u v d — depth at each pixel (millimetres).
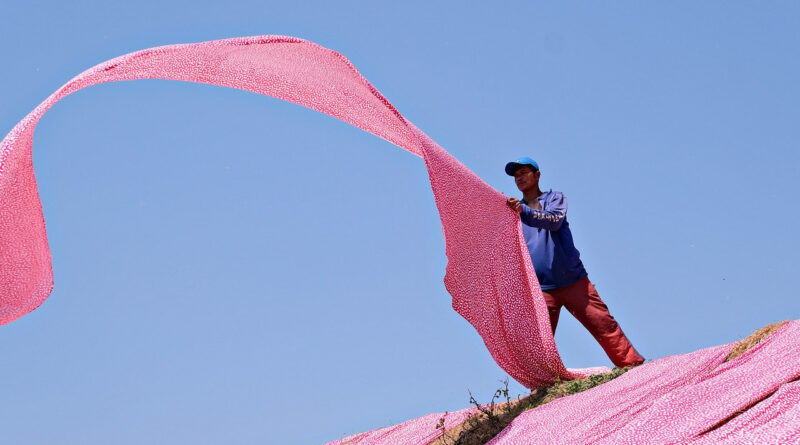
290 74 6926
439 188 7180
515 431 6109
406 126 6988
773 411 4184
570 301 7871
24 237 5965
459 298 7445
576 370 8141
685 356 6660
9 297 5965
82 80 6070
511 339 7523
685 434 4352
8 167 5781
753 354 5465
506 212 7508
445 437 7270
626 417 5262
